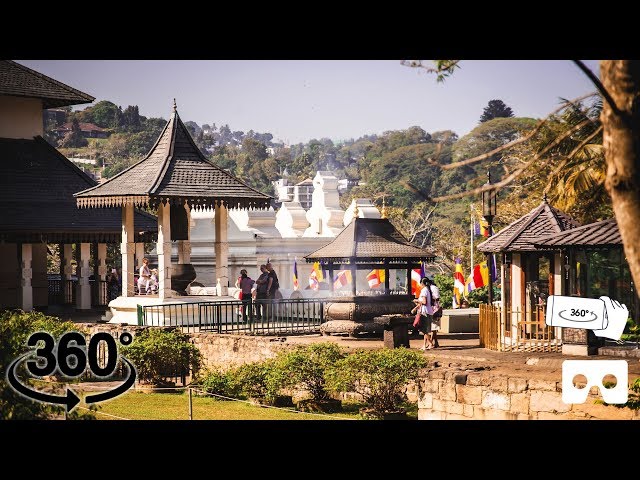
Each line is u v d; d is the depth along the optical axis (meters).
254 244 35.38
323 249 27.66
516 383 16.58
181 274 30.78
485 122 65.44
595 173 31.73
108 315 31.52
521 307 24.08
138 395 22.38
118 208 36.97
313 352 21.62
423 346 24.92
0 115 38.44
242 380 22.02
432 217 68.19
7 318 19.34
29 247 34.72
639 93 9.38
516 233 24.09
